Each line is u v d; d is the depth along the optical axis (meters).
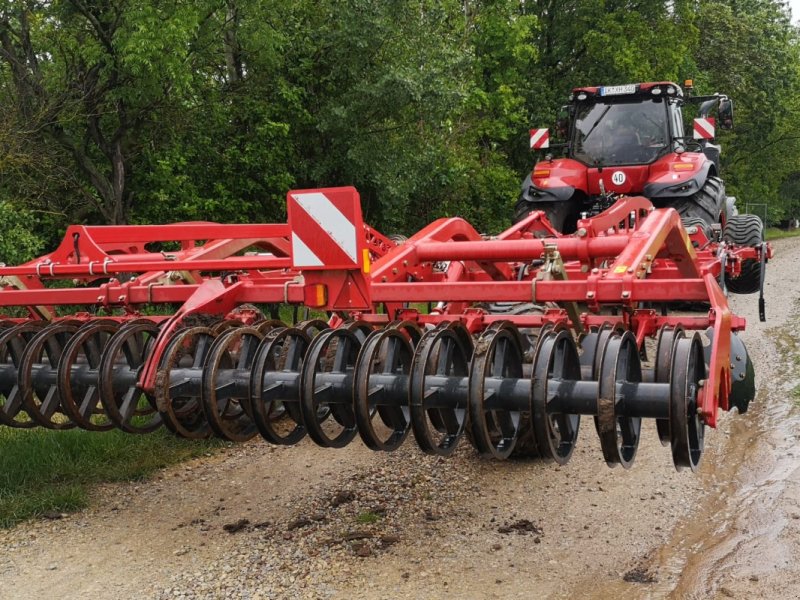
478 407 3.38
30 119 9.95
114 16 9.86
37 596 3.76
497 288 3.94
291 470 5.48
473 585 3.75
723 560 3.89
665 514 4.51
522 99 19.58
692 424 3.41
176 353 3.89
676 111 10.55
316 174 12.99
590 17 22.00
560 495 4.84
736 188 34.56
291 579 3.85
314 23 13.03
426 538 4.28
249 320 4.39
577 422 3.68
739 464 5.23
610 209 5.79
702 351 3.51
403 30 12.96
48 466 5.34
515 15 22.00
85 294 4.81
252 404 3.74
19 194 10.17
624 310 4.04
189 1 10.14
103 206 11.19
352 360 3.93
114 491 5.14
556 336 3.44
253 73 12.70
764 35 29.69
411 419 3.50
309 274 4.02
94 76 10.41
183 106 11.17
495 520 4.50
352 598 3.64
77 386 4.29
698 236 7.78
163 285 4.75
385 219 13.78
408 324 4.00
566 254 4.64
